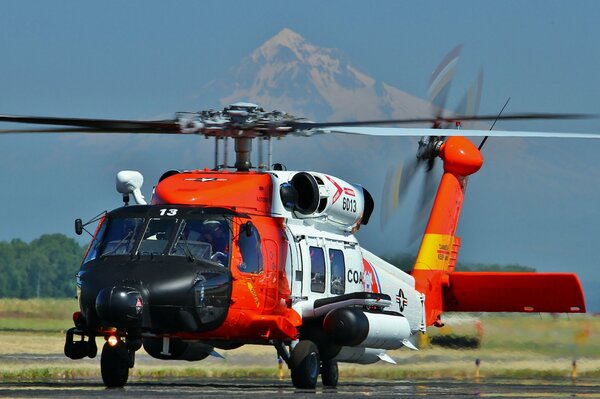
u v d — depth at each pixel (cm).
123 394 5203
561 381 8481
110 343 5784
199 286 5806
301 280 6462
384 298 6662
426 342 9569
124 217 6031
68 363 8812
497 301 7862
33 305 16188
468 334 9569
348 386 7125
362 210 7025
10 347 11050
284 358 6366
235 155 6606
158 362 9488
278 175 6469
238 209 6228
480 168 8100
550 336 9594
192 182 6388
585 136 6138
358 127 6128
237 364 9288
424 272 7900
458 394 5931
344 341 6344
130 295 5616
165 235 5931
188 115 6122
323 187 6612
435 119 5866
